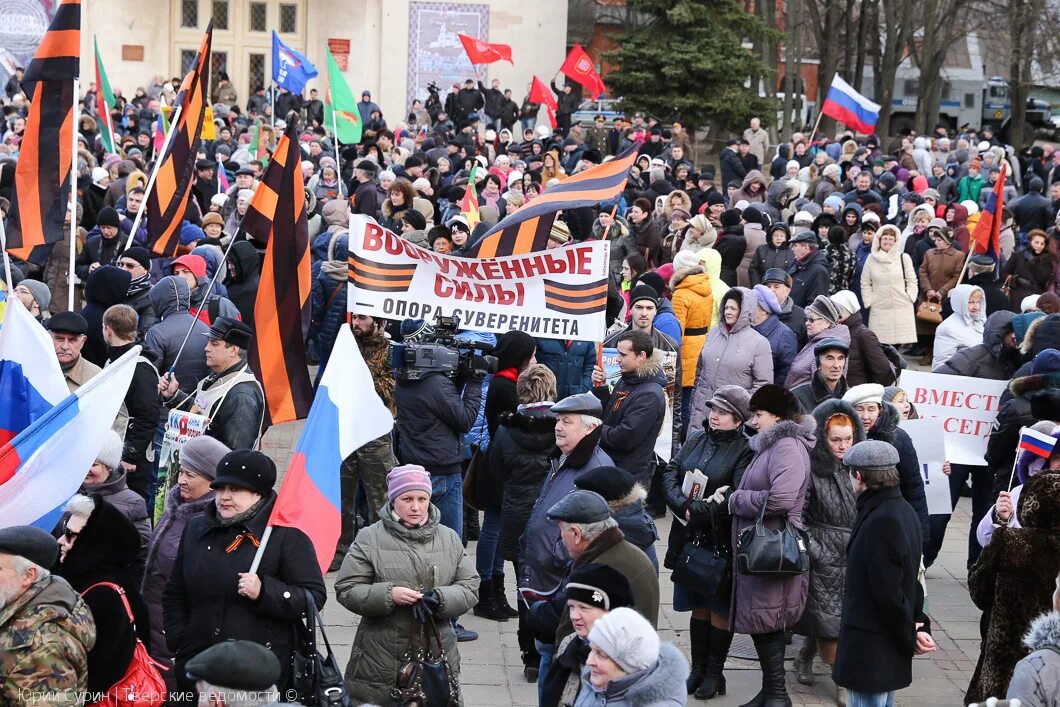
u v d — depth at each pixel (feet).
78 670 18.63
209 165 65.26
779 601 26.25
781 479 25.99
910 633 24.04
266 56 141.28
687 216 55.72
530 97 112.16
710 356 38.29
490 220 59.31
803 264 52.03
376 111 113.29
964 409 36.09
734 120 122.72
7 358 26.40
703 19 122.11
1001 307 53.11
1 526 22.99
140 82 139.44
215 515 21.36
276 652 20.72
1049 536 23.81
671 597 33.99
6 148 69.97
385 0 138.00
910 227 63.62
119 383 24.21
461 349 32.53
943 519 34.42
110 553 20.75
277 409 29.84
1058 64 151.84
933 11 145.38
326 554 22.50
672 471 28.12
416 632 22.65
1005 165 53.67
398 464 32.94
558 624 22.03
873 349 38.47
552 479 25.44
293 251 29.66
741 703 27.68
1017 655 23.90
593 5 165.78
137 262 37.45
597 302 30.86
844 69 156.25
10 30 127.34
